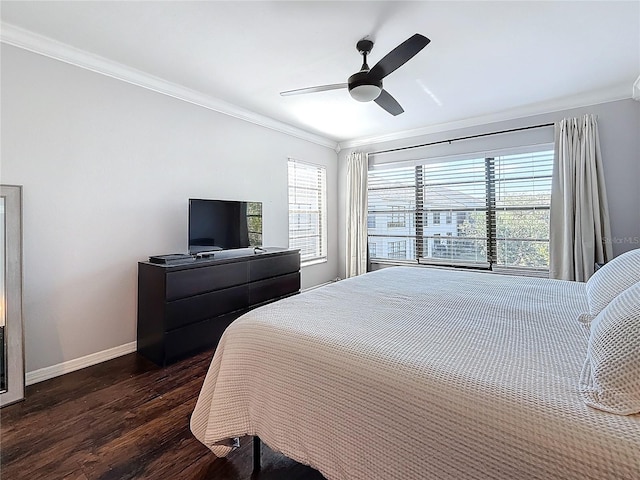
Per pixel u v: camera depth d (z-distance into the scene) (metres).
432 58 2.54
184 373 2.44
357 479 0.99
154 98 2.94
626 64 2.65
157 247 2.99
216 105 3.42
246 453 1.56
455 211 4.21
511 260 3.85
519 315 1.50
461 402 0.84
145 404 2.00
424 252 4.48
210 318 2.90
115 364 2.59
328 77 2.88
